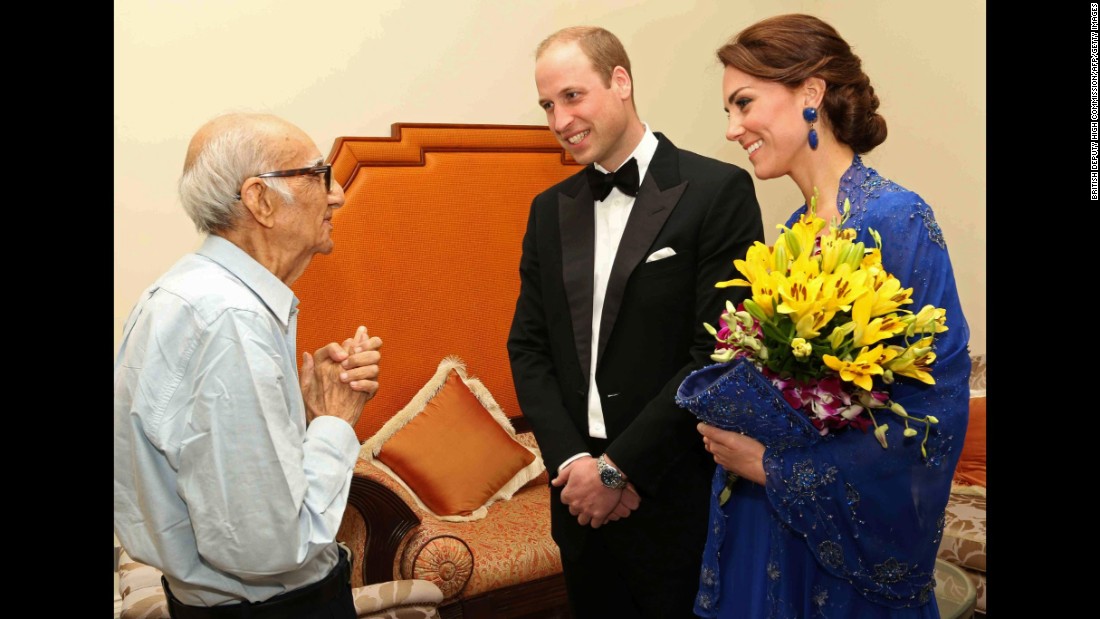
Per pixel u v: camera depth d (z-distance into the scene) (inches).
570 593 90.7
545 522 130.4
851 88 64.6
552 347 90.5
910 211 60.0
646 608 83.7
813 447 59.1
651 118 178.9
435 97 154.2
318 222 63.6
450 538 118.5
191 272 59.3
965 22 167.0
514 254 156.8
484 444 137.8
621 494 81.8
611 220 87.6
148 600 86.7
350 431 64.9
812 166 66.2
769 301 55.5
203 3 135.3
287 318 62.9
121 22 130.4
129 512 60.2
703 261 81.6
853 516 58.8
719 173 84.0
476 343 153.6
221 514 55.1
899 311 57.4
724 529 67.2
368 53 147.8
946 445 58.2
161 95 133.7
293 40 141.9
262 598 61.0
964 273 171.9
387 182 144.9
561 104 84.4
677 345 83.2
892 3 179.8
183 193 60.9
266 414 55.6
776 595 62.4
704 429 64.1
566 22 165.8
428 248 148.5
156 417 55.9
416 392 147.8
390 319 145.4
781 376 58.2
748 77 65.7
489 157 154.1
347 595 66.3
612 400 84.4
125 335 60.3
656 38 177.0
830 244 56.5
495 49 159.0
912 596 60.2
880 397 56.2
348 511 115.9
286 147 61.0
